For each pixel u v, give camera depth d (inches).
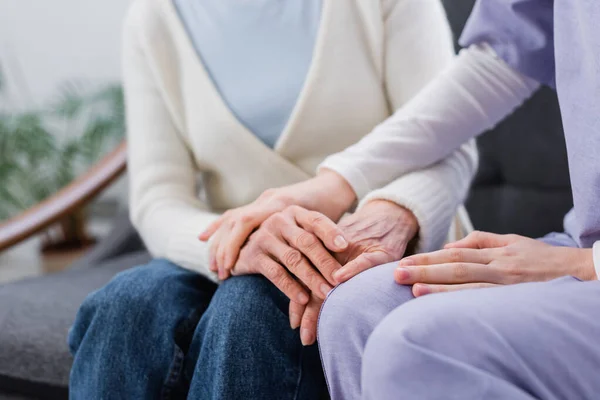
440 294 22.4
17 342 41.4
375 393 20.1
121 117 125.2
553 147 48.7
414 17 39.5
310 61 39.3
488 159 50.9
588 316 20.3
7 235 55.6
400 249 30.5
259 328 28.8
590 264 26.3
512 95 35.1
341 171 34.1
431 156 34.8
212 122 39.9
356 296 25.1
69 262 114.5
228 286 30.7
